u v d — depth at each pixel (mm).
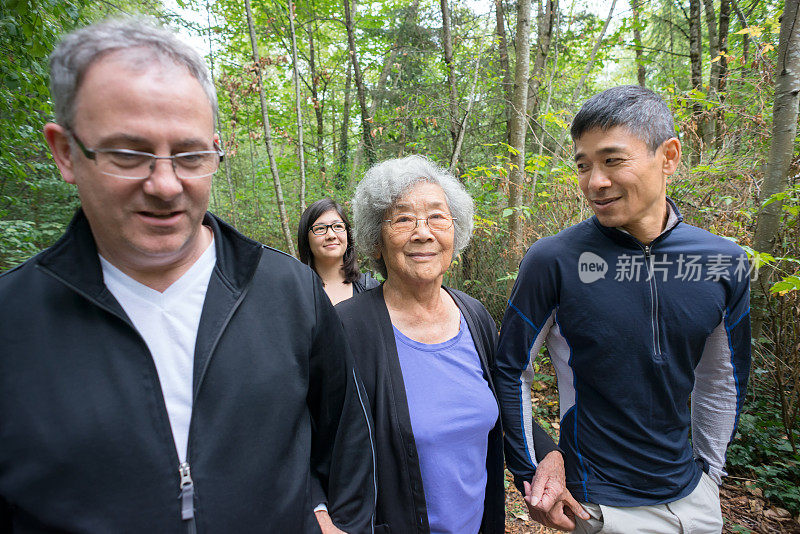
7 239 4035
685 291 1229
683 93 3291
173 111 697
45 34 2949
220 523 756
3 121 3473
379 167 1365
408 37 7215
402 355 1315
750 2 5531
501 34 6535
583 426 1354
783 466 2508
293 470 869
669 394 1264
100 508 687
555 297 1349
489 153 6441
